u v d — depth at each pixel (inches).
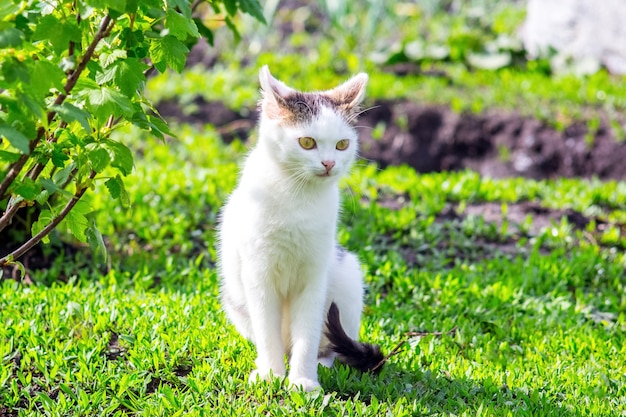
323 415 176.4
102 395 182.7
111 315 223.6
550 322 248.4
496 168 435.2
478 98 455.2
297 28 581.6
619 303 272.2
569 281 284.8
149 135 410.6
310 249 188.4
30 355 198.5
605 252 307.3
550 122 436.5
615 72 488.7
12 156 151.7
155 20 160.9
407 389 192.7
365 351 195.2
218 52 530.6
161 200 320.8
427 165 440.5
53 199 250.4
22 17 141.6
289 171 187.6
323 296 193.6
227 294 214.5
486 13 593.9
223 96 458.0
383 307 254.1
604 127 430.6
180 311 229.0
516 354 228.8
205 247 297.7
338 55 507.8
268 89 191.9
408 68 505.0
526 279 276.1
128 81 151.9
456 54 510.9
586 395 199.8
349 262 211.0
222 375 193.2
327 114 188.1
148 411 177.5
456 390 194.2
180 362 202.5
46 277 267.1
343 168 192.4
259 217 186.7
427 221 319.9
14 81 137.5
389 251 296.8
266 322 193.2
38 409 180.5
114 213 305.0
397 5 611.5
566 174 427.2
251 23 535.2
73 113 141.6
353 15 573.0
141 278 265.1
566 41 506.6
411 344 223.3
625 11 479.2
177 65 159.2
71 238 291.3
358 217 324.5
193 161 391.9
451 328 241.1
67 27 142.4
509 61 503.5
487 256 305.6
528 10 534.6
